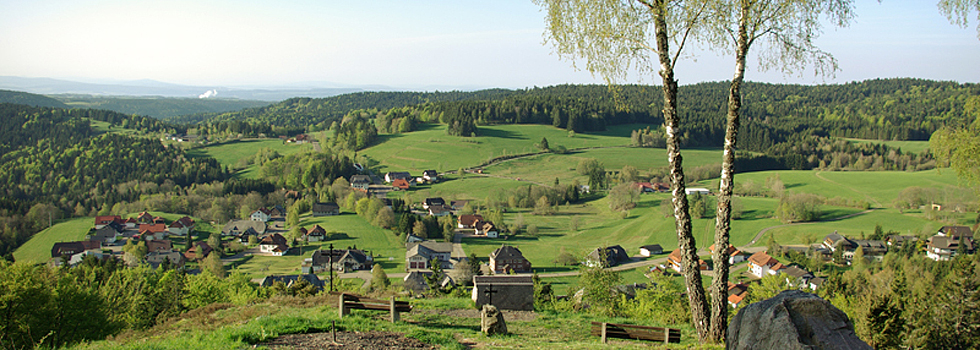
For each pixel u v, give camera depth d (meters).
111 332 31.92
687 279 18.11
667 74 17.39
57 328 28.12
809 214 125.94
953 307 34.44
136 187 184.62
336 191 174.12
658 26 17.03
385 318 20.00
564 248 113.94
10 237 123.44
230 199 166.75
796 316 11.09
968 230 102.88
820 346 10.62
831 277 65.50
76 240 125.12
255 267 103.75
